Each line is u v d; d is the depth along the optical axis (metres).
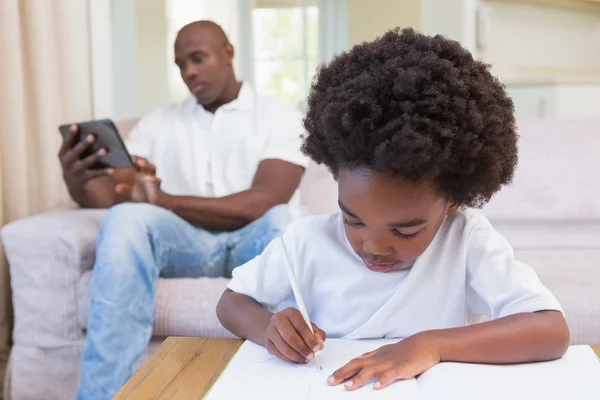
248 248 1.49
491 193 0.77
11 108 1.85
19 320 1.50
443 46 0.73
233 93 1.74
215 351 0.77
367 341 0.81
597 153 1.91
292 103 3.77
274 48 3.74
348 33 3.66
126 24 3.22
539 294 0.76
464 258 0.84
